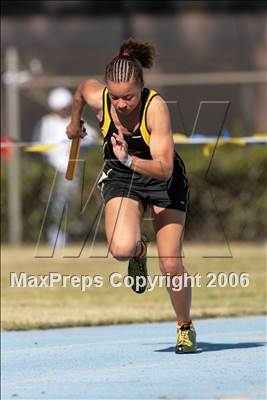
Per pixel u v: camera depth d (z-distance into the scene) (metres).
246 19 55.09
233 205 42.41
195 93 51.12
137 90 16.77
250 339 21.48
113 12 53.12
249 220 42.41
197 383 16.25
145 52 17.50
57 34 54.03
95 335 22.70
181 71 54.75
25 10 53.12
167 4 53.09
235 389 15.68
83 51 54.31
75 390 16.22
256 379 16.52
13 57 41.22
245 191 42.56
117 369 18.03
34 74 52.78
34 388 16.52
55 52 53.97
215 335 22.17
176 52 54.75
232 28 55.09
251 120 52.78
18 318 24.92
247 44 55.31
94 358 19.42
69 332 23.28
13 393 16.14
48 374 17.80
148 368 17.97
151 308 26.69
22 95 52.00
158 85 48.19
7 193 41.84
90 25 54.16
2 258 36.50
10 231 40.59
